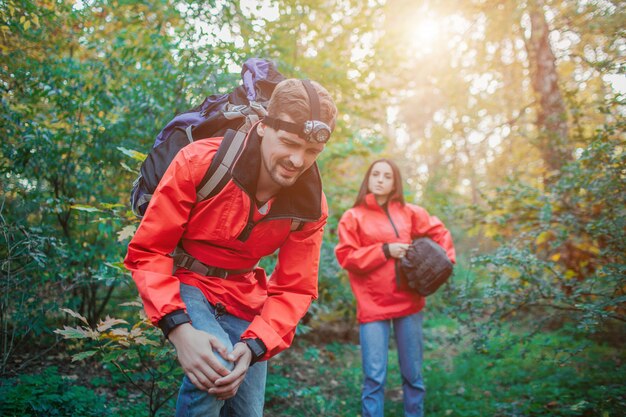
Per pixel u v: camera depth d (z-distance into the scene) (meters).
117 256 3.37
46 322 3.47
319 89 1.38
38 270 3.17
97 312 3.87
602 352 4.26
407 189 5.78
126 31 3.48
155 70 3.38
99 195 3.57
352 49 4.67
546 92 5.88
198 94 3.29
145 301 1.38
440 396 3.71
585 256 4.70
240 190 1.47
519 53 7.05
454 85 7.22
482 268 3.87
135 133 3.52
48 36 3.47
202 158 1.45
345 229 3.35
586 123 4.50
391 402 3.74
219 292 1.61
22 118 3.22
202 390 1.41
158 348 2.12
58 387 2.74
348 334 5.73
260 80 1.66
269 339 1.49
